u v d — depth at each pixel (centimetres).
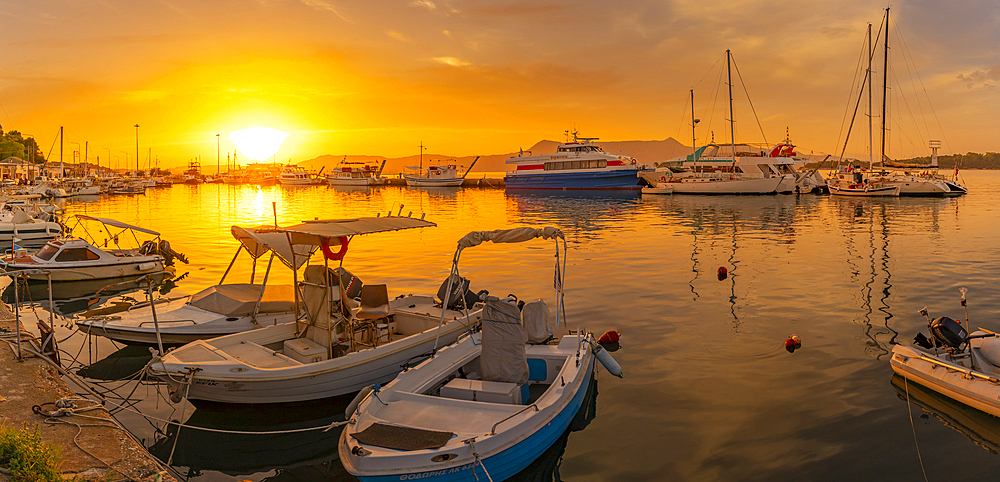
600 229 3359
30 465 569
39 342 1134
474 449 654
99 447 692
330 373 927
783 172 7550
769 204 5409
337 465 775
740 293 1631
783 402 906
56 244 1945
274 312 1241
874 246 2528
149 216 4619
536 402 771
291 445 827
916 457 734
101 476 625
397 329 1203
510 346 857
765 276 1873
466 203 6275
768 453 754
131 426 880
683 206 5269
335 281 1025
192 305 1280
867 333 1243
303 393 924
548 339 1041
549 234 992
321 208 5672
